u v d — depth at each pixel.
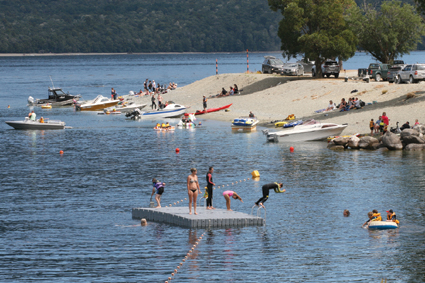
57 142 98.69
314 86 137.88
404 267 37.19
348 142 87.69
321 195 57.38
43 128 117.44
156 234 45.47
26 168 74.44
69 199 57.59
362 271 36.59
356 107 111.12
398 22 161.50
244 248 41.66
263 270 37.09
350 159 77.38
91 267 38.09
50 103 173.88
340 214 50.34
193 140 98.81
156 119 135.00
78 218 50.56
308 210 51.91
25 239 44.41
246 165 74.81
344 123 102.50
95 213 52.28
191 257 39.81
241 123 110.00
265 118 122.12
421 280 34.97
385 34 162.62
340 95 126.62
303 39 151.12
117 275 36.59
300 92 137.25
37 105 172.12
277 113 124.31
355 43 156.25
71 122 130.12
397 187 59.84
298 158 79.31
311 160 77.44
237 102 144.25
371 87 126.12
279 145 92.31
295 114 119.81
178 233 45.66
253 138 100.31
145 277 36.22
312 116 114.06
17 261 39.34
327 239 43.44
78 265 38.50
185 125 116.88
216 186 63.47
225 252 40.81
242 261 38.91
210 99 155.88
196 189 48.72
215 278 35.78
